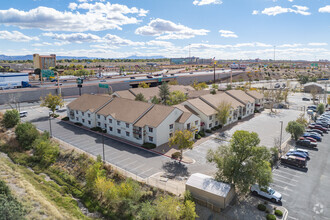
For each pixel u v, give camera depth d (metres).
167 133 58.62
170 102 90.19
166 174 43.03
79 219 34.28
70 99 110.94
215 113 70.19
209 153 39.69
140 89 103.12
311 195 37.53
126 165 46.44
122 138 61.38
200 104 71.75
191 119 61.38
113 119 62.88
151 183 39.97
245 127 72.69
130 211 35.59
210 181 36.62
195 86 132.88
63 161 50.34
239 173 35.28
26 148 56.53
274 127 72.81
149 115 59.44
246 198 37.09
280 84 177.38
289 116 87.25
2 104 96.94
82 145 56.41
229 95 87.44
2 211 26.38
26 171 47.25
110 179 40.62
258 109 96.62
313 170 45.62
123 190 36.81
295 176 43.38
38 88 109.31
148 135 57.03
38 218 30.70
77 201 39.34
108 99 71.06
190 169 45.00
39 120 76.88
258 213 33.56
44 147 52.62
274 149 49.19
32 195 36.03
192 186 36.22
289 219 32.19
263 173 35.12
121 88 135.12
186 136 47.50
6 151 55.56
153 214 32.34
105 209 37.25
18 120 70.12
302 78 180.00
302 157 48.62
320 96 123.00
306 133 64.56
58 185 43.41
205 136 63.94
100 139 60.53
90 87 125.19
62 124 73.06
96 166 41.84
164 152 52.72
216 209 34.00
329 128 73.94
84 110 70.56
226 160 36.69
